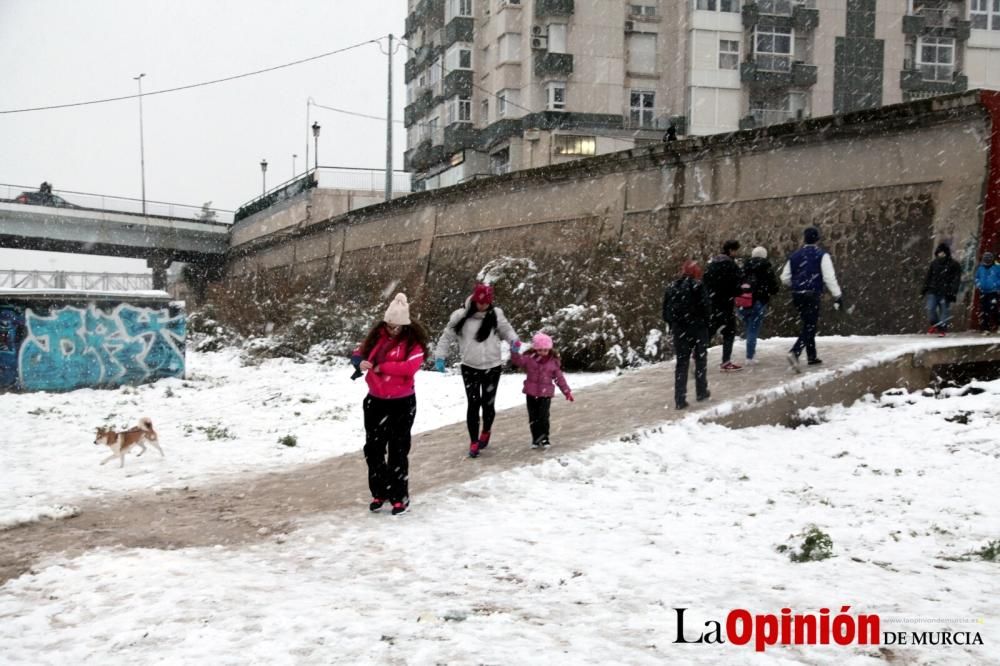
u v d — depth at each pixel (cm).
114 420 1292
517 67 4669
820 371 1041
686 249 1784
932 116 1527
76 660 387
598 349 1648
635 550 555
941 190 1523
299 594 479
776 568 504
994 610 412
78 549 610
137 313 1750
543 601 456
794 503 671
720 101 4409
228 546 612
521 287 1956
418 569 532
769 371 1093
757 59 4397
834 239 1692
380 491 696
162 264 5872
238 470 922
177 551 598
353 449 1035
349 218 3641
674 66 4547
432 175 5038
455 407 1296
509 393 1369
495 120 4825
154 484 849
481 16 5022
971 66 4506
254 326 2742
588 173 2300
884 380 1077
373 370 686
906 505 643
